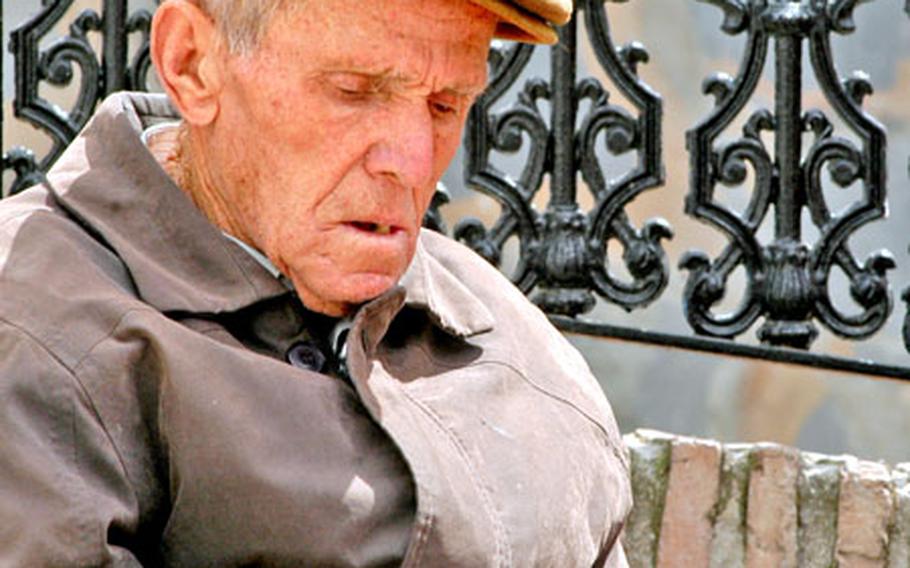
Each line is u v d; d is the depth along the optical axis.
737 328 8.30
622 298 8.34
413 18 4.99
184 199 5.31
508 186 8.38
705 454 7.71
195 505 5.02
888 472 7.70
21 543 4.84
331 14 4.98
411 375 5.45
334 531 5.04
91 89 8.69
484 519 5.21
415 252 5.57
